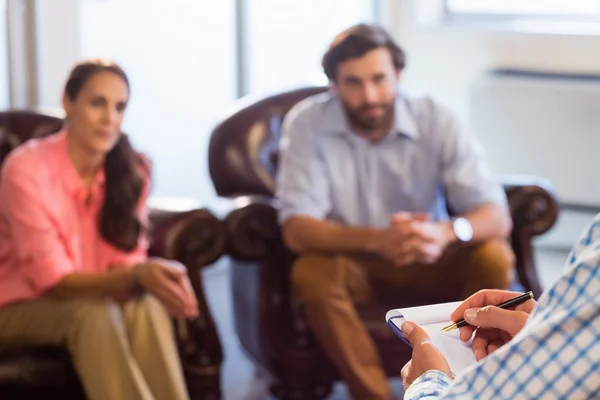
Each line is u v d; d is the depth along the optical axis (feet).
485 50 19.22
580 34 18.43
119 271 9.45
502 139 18.49
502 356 4.02
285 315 10.98
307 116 11.29
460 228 10.68
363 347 10.23
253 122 11.95
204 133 16.98
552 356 3.89
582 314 3.82
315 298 10.37
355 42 10.82
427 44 19.66
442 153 11.28
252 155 11.82
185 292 9.46
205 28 16.60
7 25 13.56
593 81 18.24
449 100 19.65
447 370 4.75
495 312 4.88
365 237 10.52
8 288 9.53
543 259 17.98
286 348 10.85
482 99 18.45
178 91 16.37
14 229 9.45
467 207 11.20
